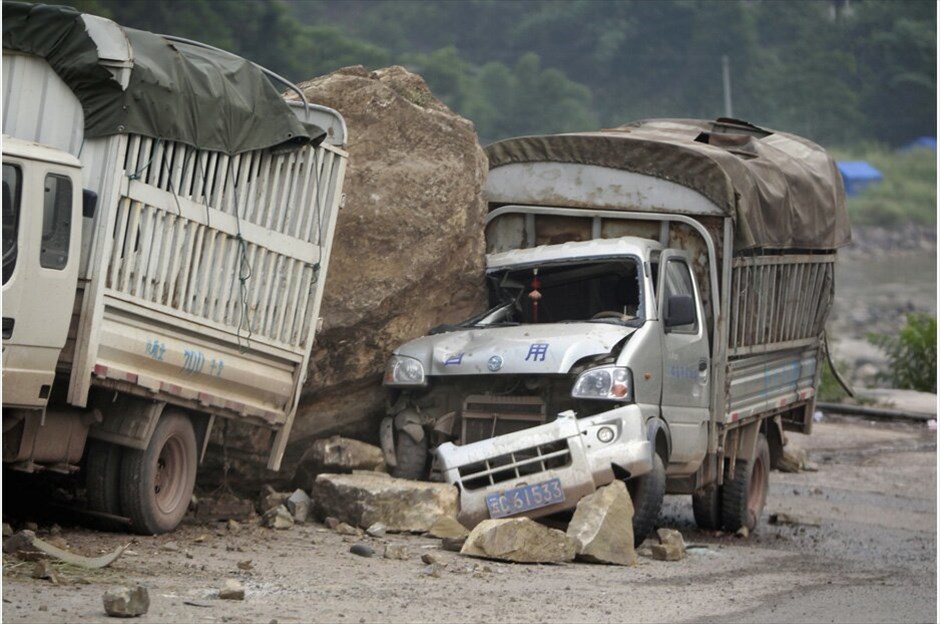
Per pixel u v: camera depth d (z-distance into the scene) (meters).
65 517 12.66
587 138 16.27
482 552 12.34
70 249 10.84
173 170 11.80
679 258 15.23
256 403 13.27
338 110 15.51
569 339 13.79
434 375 14.29
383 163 15.49
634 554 13.01
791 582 12.87
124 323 11.44
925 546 16.94
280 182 13.12
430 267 15.43
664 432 14.08
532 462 13.34
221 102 12.12
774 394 17.67
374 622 9.23
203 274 12.24
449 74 101.69
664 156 15.77
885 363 49.72
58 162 10.77
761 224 16.30
